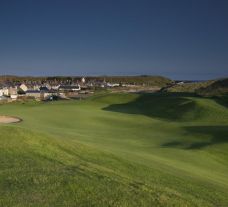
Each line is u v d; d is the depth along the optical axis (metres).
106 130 45.50
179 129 45.44
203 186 20.83
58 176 17.33
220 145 35.75
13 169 18.31
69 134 36.16
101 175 18.22
